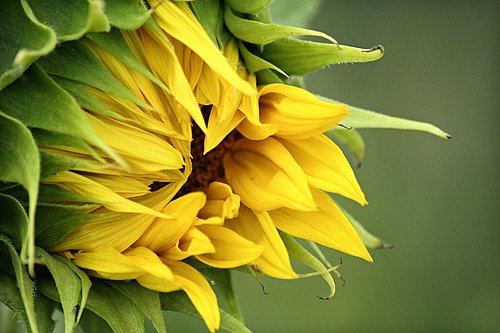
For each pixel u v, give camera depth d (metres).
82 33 0.51
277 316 0.83
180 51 0.54
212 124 0.55
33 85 0.52
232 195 0.56
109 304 0.55
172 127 0.55
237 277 0.83
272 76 0.56
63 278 0.54
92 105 0.53
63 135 0.52
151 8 0.54
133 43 0.54
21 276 0.53
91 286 0.55
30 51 0.51
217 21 0.56
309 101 0.56
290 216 0.58
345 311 0.84
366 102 0.85
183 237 0.56
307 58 0.56
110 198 0.54
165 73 0.54
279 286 0.83
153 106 0.54
